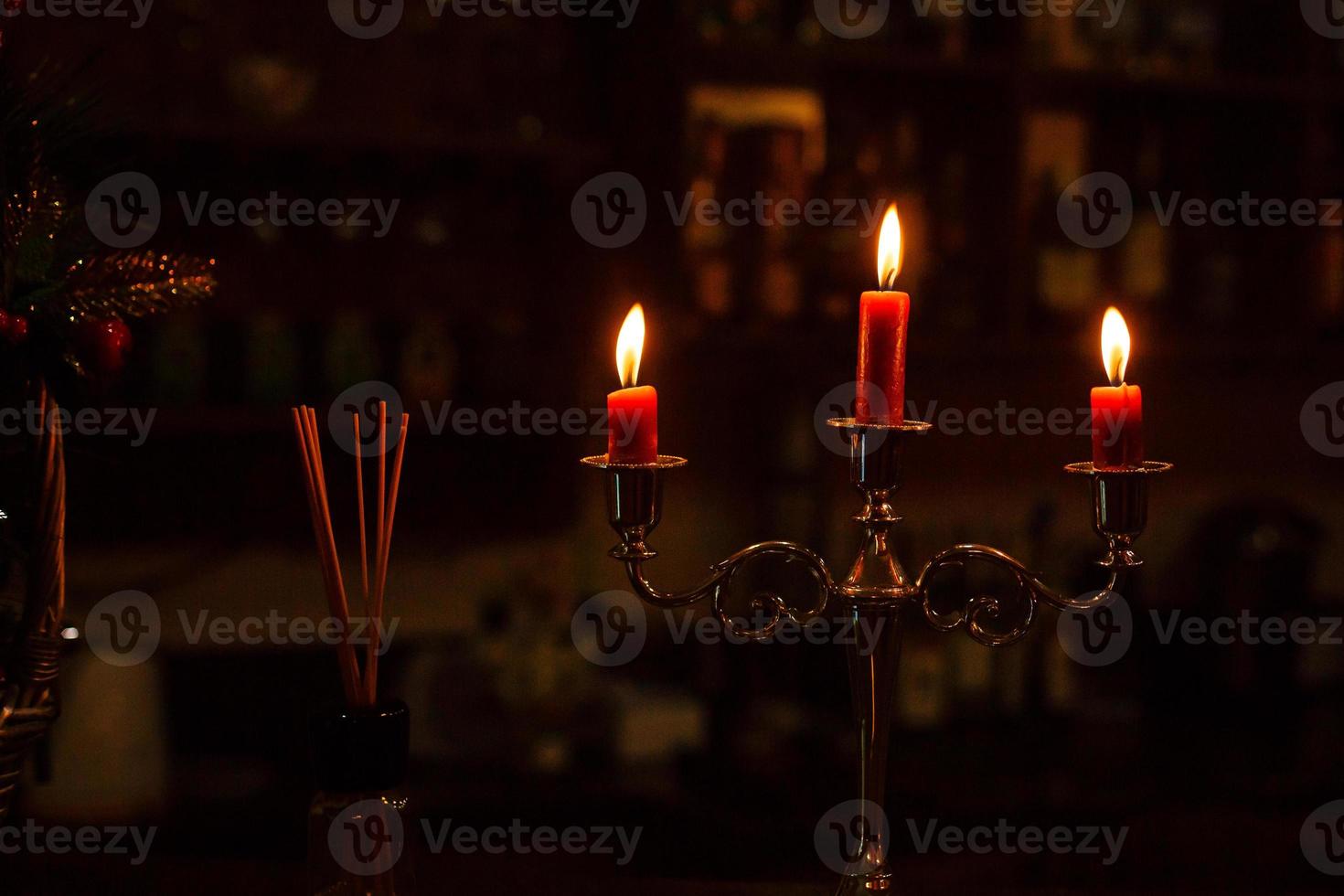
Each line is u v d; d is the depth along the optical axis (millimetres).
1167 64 3490
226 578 3365
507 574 3555
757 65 3275
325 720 1767
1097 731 3305
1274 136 3604
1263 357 3609
